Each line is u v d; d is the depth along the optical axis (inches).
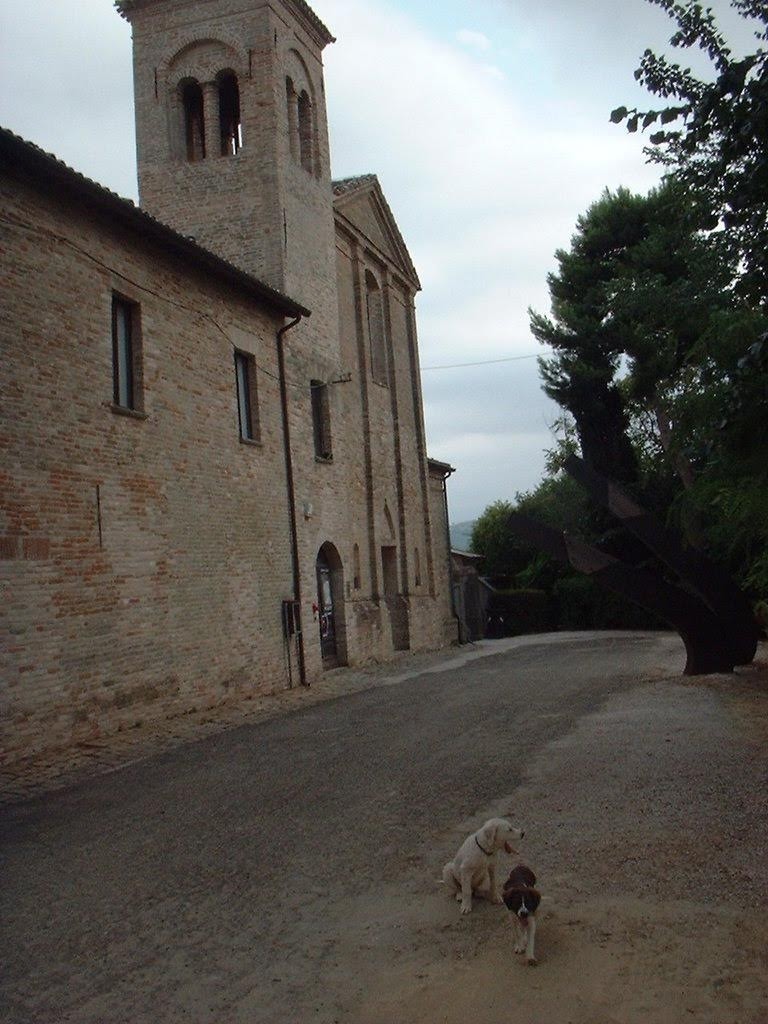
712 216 296.7
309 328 874.8
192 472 633.0
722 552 757.9
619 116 276.1
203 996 188.9
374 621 1003.3
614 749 404.2
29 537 470.9
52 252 505.7
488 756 414.3
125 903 245.0
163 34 884.6
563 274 1407.5
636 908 217.9
